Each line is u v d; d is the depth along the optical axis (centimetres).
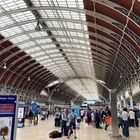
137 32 2431
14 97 747
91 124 3841
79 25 3216
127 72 4056
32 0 2709
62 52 4925
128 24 2386
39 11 2956
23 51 4453
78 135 2253
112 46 3450
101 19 2573
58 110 3328
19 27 3397
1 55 4131
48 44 4306
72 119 2014
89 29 3222
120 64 4103
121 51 3375
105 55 4206
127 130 2066
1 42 3641
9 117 732
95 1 2238
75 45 4312
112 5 2164
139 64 2973
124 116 2095
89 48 4253
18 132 2514
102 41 3512
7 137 721
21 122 3203
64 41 4181
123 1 2045
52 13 2980
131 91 4056
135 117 3145
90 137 2094
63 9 2719
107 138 2023
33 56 4966
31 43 4175
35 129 2900
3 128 723
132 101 4050
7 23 3209
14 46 3981
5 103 735
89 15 2683
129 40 2780
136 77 3488
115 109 2141
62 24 3322
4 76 4884
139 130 2661
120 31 2717
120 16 2355
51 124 3803
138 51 2822
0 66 4394
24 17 3114
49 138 2016
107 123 2823
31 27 3484
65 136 2158
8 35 3578
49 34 3816
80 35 3650
